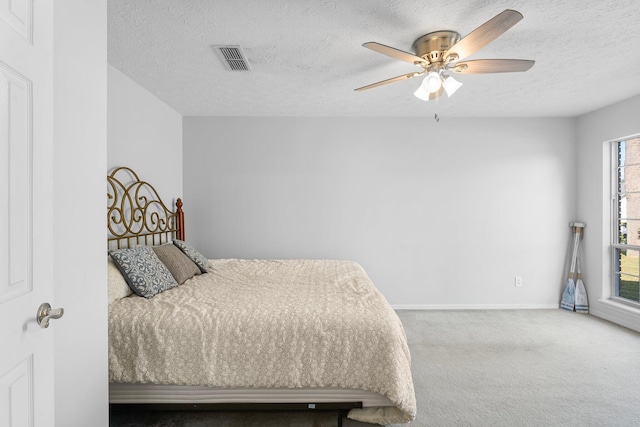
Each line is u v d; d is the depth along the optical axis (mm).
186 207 3965
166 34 2109
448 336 3092
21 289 857
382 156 3977
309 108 3656
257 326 1778
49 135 970
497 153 3963
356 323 1796
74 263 1218
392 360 1717
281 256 4008
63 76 1148
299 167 3982
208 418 1919
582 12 1867
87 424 1301
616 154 3600
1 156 785
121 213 2635
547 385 2246
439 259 3990
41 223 937
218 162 3963
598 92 3146
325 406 1785
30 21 893
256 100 3396
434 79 1963
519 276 3977
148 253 2457
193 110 3734
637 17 1910
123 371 1729
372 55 2406
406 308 3984
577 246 3873
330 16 1916
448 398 2094
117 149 2689
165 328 1755
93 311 1333
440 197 3979
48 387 962
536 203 3967
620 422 1867
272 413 1972
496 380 2311
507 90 3098
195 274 2893
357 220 3994
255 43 2230
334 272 2986
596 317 3641
